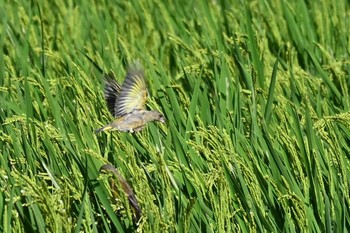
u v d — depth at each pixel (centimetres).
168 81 1364
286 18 1697
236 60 1450
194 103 1258
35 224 989
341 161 1067
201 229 1034
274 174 1096
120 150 1119
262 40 1603
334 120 1135
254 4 1883
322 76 1430
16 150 1093
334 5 1859
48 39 1702
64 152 1112
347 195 1052
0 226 990
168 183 984
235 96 1291
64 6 1906
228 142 1079
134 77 1017
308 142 1126
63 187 984
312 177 1086
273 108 1298
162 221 959
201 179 1063
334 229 1034
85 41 1775
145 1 1909
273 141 1191
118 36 1689
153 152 1072
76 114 1201
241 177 1039
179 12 1870
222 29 1797
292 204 1060
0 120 1200
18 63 1529
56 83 1333
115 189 997
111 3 1988
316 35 1750
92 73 1466
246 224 1023
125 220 1009
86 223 974
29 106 1153
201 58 1481
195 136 1165
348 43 1661
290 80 1395
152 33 1739
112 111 1039
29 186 927
